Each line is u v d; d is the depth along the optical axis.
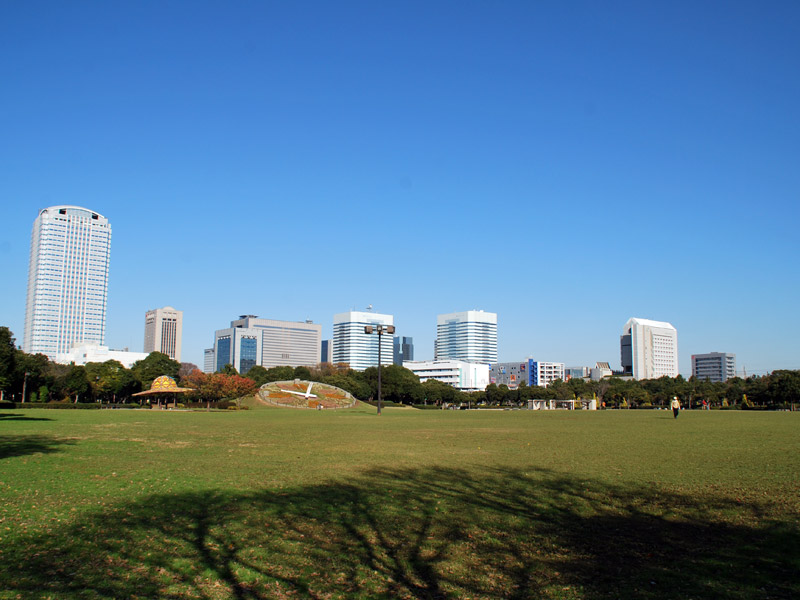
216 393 100.25
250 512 13.77
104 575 9.46
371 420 57.94
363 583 9.34
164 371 143.00
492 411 101.06
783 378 126.50
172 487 16.78
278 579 9.44
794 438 34.44
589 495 16.23
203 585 9.14
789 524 12.98
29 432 35.53
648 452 26.66
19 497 15.06
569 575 9.76
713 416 71.81
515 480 18.67
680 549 11.17
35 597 8.46
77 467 20.42
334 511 13.99
